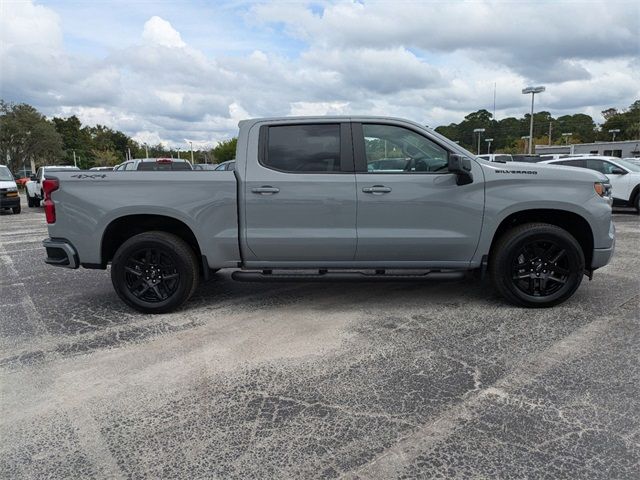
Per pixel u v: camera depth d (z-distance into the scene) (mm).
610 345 3770
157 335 4211
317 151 4559
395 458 2436
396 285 5719
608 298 5008
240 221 4559
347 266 4656
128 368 3549
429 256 4605
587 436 2578
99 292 5758
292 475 2324
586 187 4488
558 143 82688
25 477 2355
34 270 7168
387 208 4484
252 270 4738
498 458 2412
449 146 4551
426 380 3252
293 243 4547
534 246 4613
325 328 4285
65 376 3441
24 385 3320
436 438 2594
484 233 4527
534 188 4465
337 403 2982
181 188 4531
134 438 2664
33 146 61812
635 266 6547
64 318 4746
